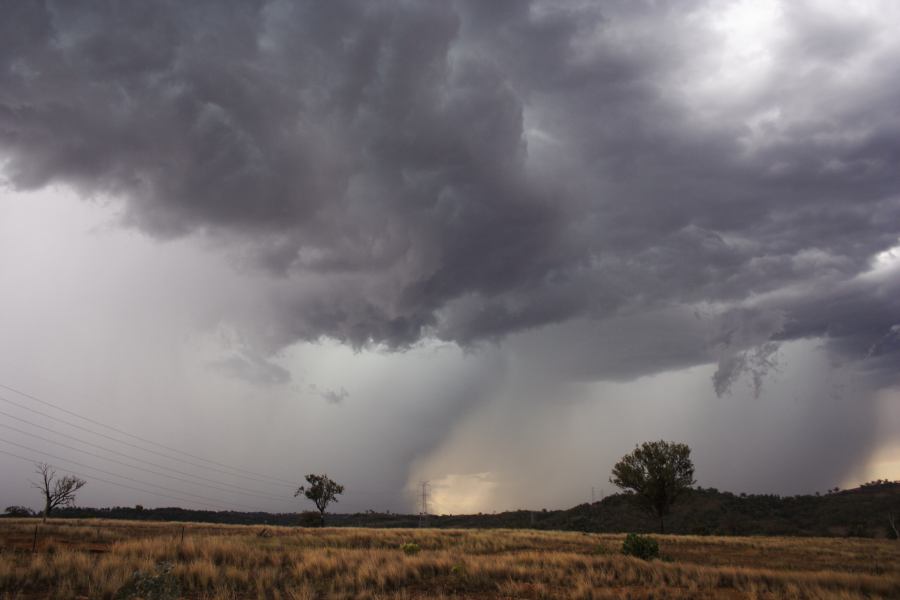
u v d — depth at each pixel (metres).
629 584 22.02
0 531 33.84
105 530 38.75
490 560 26.47
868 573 27.36
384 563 24.30
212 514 130.12
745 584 22.05
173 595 15.40
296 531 51.28
